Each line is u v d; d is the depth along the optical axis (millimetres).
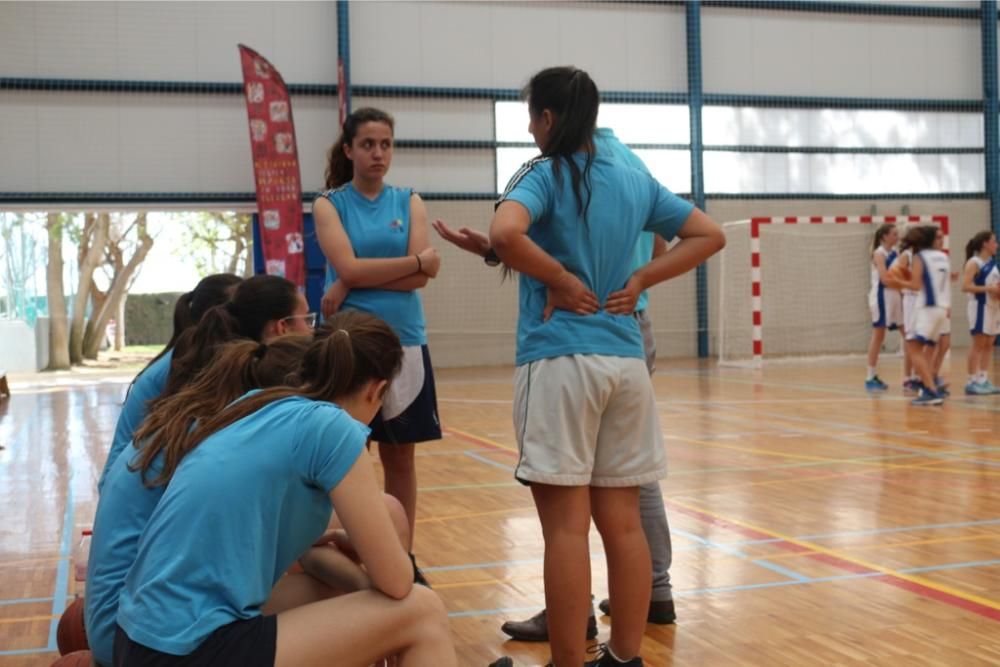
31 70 13383
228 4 13961
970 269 9648
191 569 1825
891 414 8445
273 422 1936
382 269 3273
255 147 13227
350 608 1955
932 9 16297
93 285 22391
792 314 16125
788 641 2992
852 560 3902
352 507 1923
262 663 1829
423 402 3367
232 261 26125
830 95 16078
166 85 13719
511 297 15352
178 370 2414
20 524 5035
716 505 4969
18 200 13383
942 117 16500
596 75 15219
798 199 16031
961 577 3641
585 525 2410
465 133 14844
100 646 1995
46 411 10867
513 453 6941
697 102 15430
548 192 2357
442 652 2029
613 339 2406
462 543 4312
